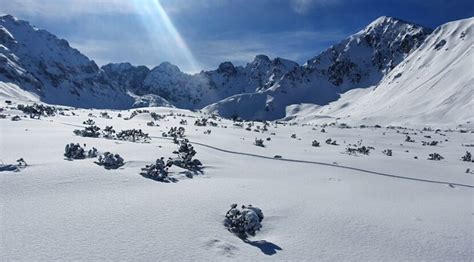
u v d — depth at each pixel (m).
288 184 16.19
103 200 11.02
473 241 10.27
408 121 134.25
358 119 157.25
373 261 8.64
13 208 9.74
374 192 15.90
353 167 22.38
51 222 8.98
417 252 9.34
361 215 11.90
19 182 11.91
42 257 7.22
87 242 8.08
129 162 16.45
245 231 9.84
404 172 21.88
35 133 25.55
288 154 26.73
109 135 27.36
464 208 13.85
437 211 13.22
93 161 16.22
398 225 11.20
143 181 13.73
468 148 41.97
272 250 8.93
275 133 47.12
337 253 8.95
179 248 8.31
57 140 22.09
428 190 17.17
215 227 9.88
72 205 10.35
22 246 7.60
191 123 51.31
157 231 9.07
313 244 9.41
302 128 61.66
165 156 18.84
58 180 12.56
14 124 30.59
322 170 20.77
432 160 29.19
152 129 37.19
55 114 52.75
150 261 7.57
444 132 74.62
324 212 11.93
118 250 7.87
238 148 27.16
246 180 16.22
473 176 22.05
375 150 35.12
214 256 8.17
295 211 11.85
